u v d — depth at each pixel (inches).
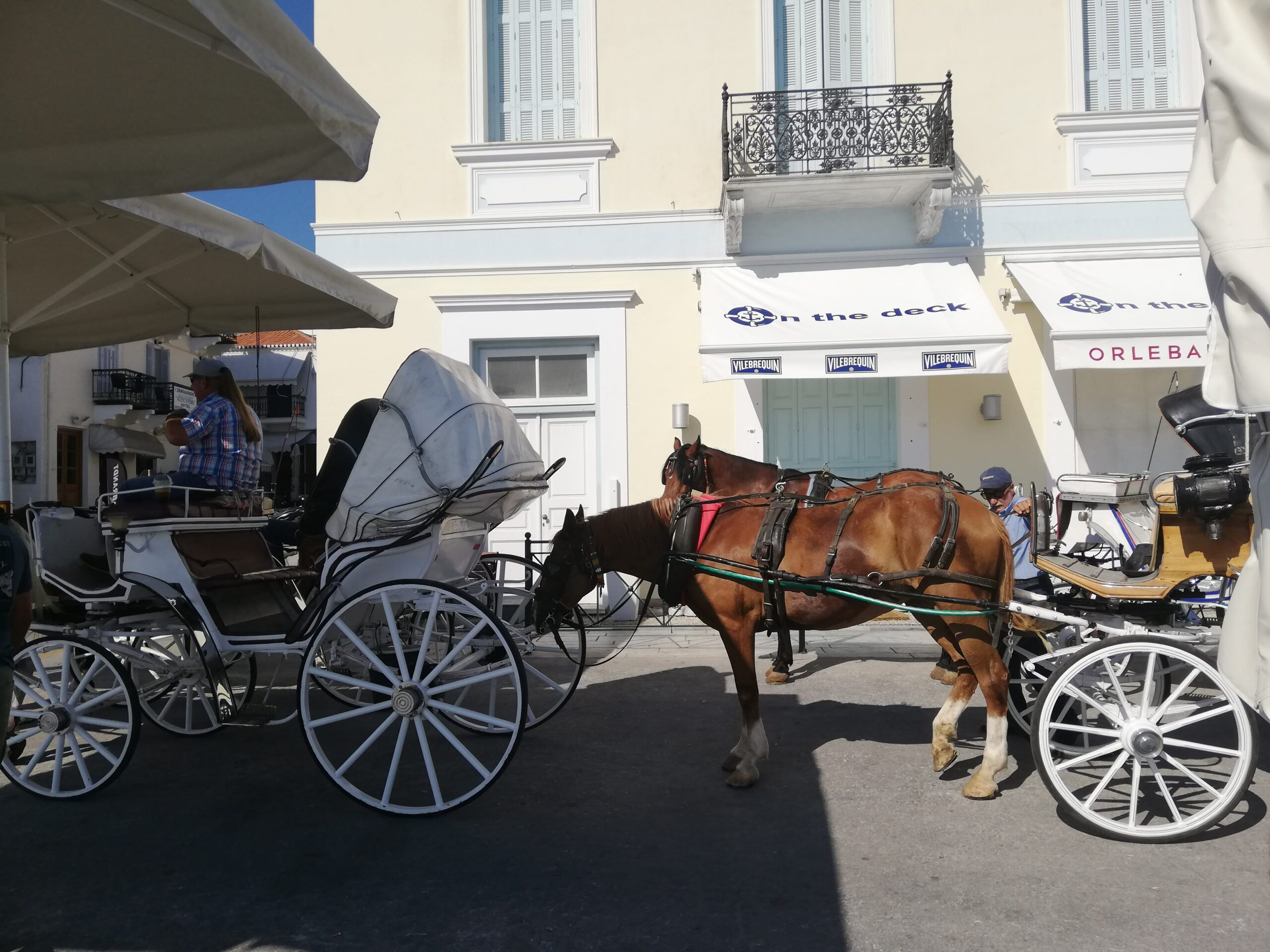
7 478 209.3
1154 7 396.8
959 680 184.9
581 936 122.7
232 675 285.4
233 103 136.5
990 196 390.0
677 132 402.0
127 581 192.9
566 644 323.3
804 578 175.2
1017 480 384.8
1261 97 90.2
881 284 381.7
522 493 194.1
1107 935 120.1
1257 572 102.2
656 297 400.8
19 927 127.9
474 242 407.8
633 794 177.5
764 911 128.9
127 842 157.6
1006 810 165.9
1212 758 192.1
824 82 404.8
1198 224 96.5
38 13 117.7
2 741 126.4
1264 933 119.4
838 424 397.4
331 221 412.5
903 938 120.8
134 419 1161.4
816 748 204.7
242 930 126.0
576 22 415.5
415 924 126.8
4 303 207.8
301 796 180.5
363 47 413.7
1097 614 187.0
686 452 203.5
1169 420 209.3
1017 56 391.2
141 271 235.1
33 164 151.3
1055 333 332.8
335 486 224.1
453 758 202.2
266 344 1189.7
